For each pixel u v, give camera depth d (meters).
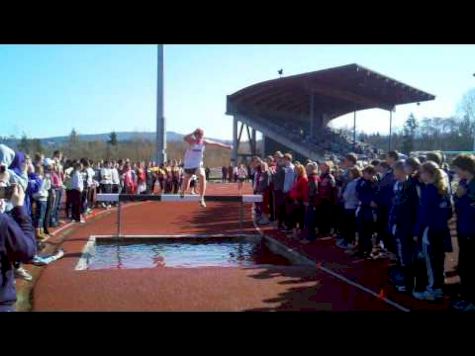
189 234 13.72
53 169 14.27
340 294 7.11
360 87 40.19
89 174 18.06
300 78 37.97
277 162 14.33
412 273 7.23
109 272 8.69
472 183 6.25
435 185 6.63
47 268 9.02
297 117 55.50
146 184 26.61
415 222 7.28
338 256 10.04
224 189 33.53
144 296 7.05
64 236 13.05
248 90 44.06
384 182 9.49
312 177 11.77
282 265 9.48
